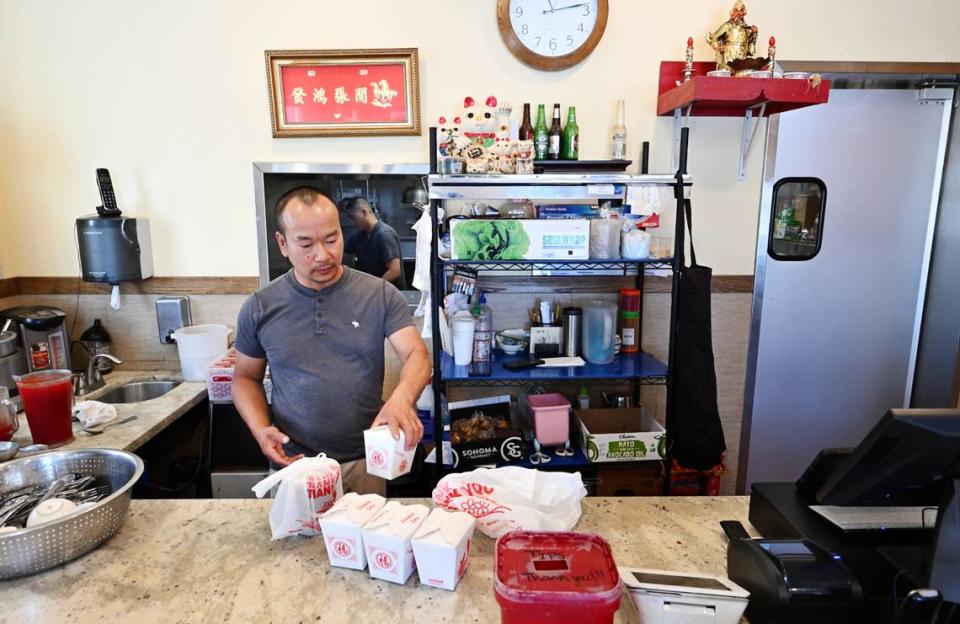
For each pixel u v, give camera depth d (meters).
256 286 2.35
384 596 0.92
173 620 0.87
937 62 2.27
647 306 2.38
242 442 2.17
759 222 2.39
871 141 2.40
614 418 2.29
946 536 0.77
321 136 2.23
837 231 2.46
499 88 2.23
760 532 1.09
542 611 0.72
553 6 2.15
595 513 1.20
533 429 2.18
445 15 2.18
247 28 2.18
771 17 2.23
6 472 1.18
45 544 0.96
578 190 1.87
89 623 0.87
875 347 2.55
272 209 2.29
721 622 0.80
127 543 1.07
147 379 2.27
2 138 2.24
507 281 2.36
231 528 1.13
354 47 2.19
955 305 2.45
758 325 2.48
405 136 2.25
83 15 2.16
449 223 2.05
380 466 1.16
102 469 1.24
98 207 2.16
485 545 1.07
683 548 1.07
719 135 2.31
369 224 2.30
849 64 2.26
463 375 2.00
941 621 0.77
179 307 2.33
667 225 2.35
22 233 2.31
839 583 0.81
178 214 2.30
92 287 2.34
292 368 1.57
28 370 1.98
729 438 2.56
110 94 2.22
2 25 2.16
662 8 2.21
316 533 1.09
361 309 1.59
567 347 2.22
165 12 2.16
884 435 0.77
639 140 2.29
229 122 2.24
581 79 2.23
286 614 0.88
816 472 1.06
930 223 2.47
